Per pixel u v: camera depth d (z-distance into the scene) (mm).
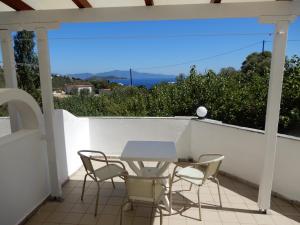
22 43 9688
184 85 7016
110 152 4957
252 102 6555
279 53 2504
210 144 4289
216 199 3223
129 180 2371
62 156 3676
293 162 3080
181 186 3590
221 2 2549
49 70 2877
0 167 2295
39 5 2738
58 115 3564
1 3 2736
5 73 3043
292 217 2824
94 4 2738
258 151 3490
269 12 2459
